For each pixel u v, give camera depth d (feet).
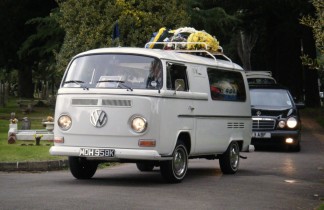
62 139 40.86
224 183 42.75
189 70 44.06
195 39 48.80
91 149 39.88
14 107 160.76
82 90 40.52
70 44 80.33
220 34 112.98
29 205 31.30
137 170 50.60
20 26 144.15
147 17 78.89
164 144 40.09
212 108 46.34
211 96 46.37
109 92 39.86
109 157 39.58
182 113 42.14
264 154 66.90
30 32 145.18
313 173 50.80
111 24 78.23
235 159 50.01
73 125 40.50
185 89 43.19
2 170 48.37
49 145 62.08
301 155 66.23
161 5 80.64
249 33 169.89
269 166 55.47
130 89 39.65
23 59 154.61
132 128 39.42
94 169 43.65
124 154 39.27
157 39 49.85
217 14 107.96
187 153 43.21
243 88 52.42
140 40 78.69
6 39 146.61
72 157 42.32
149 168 50.01
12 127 67.77
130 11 78.54
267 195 37.88
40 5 140.77
